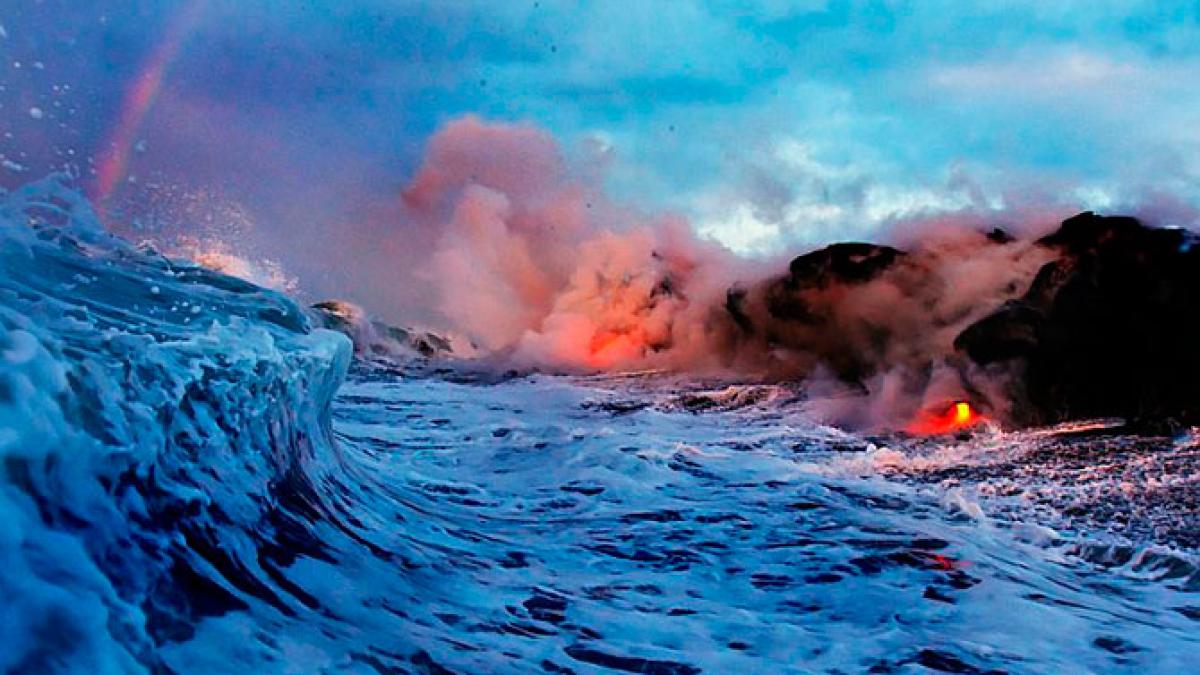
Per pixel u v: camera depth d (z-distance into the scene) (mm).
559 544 6145
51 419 2660
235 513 3844
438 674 3488
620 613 4730
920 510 7566
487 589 4793
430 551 5250
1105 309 11625
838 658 4336
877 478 8812
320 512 4898
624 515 7098
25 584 2314
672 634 4500
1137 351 11281
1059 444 10102
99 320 3904
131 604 2725
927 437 10930
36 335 2949
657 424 12055
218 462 3967
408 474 7875
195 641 2920
